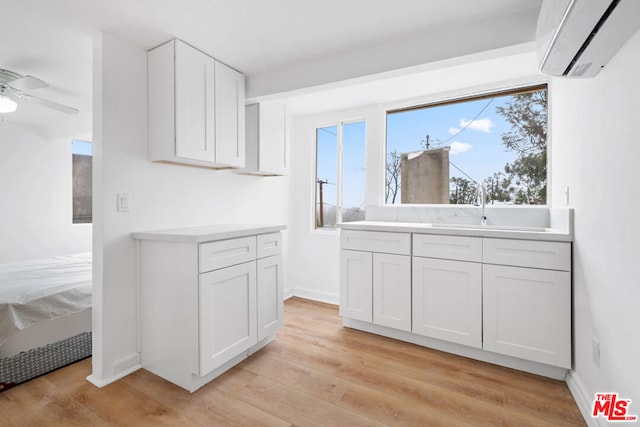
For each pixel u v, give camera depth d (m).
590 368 1.59
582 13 0.99
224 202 2.82
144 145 2.14
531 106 2.72
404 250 2.47
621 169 1.25
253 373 2.03
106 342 1.91
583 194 1.71
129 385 1.88
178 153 2.04
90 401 1.73
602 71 1.42
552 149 2.48
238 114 2.54
